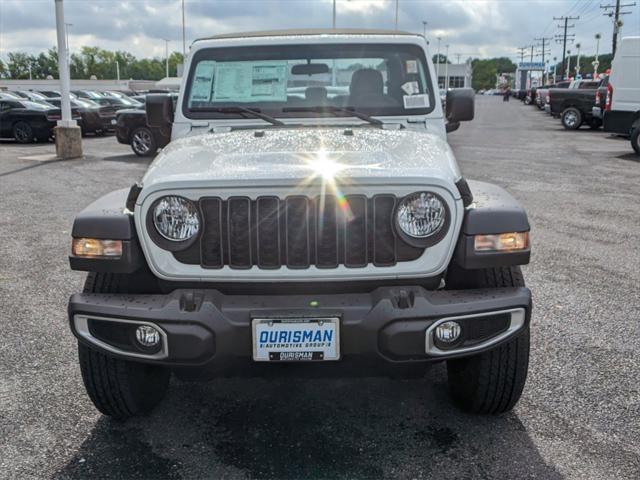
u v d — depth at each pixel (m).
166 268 2.80
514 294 2.79
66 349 4.21
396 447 3.06
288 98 4.05
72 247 2.87
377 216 2.74
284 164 2.88
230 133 3.72
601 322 4.59
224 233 2.76
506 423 3.27
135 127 15.60
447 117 4.20
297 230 2.74
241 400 3.56
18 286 5.54
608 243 6.92
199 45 4.09
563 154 15.67
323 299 2.74
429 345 2.71
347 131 3.59
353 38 4.06
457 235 2.80
